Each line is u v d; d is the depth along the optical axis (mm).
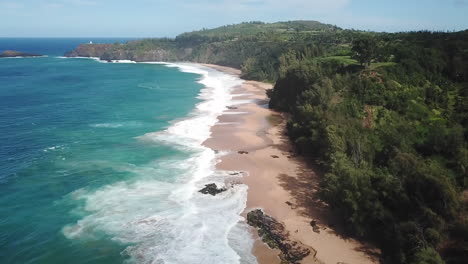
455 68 65750
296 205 43719
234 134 70875
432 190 35062
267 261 33625
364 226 36594
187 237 36938
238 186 48156
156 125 76312
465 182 40281
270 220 39688
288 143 66188
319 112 59125
